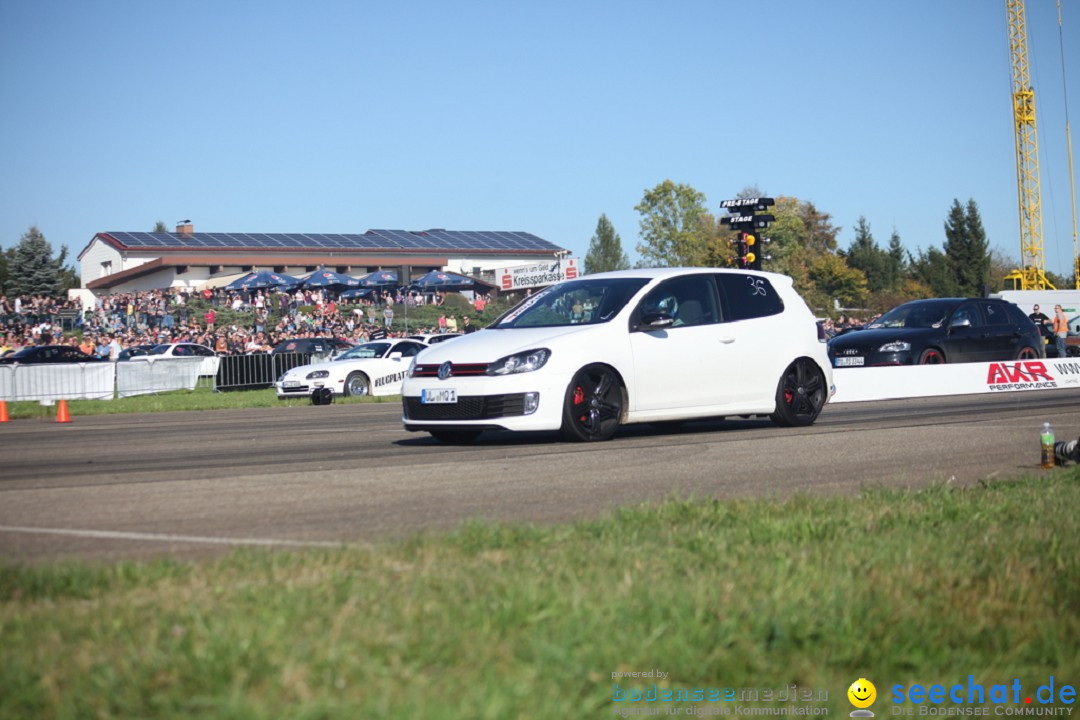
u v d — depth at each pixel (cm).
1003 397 1952
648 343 1174
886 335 2106
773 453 1030
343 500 760
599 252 14112
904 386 1958
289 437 1355
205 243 8081
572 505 735
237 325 5506
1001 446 1088
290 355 3569
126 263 7875
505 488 812
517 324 1216
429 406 1121
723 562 498
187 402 2592
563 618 399
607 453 1030
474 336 1180
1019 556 522
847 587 453
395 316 5691
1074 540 557
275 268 7981
